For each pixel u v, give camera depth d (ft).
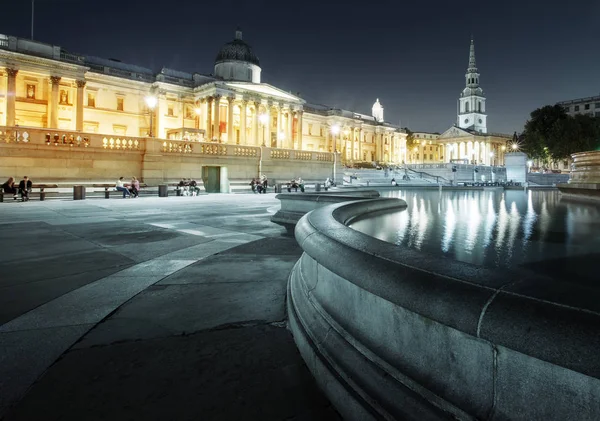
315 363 9.05
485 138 423.23
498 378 5.21
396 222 15.76
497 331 4.89
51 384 9.04
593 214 19.25
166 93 206.39
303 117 277.64
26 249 25.32
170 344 11.21
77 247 26.05
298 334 10.77
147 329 12.29
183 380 9.26
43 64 159.22
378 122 341.21
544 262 7.88
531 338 4.54
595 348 4.01
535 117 236.63
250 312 13.76
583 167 33.12
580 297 4.79
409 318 6.70
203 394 8.67
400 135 361.30
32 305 14.46
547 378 4.64
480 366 5.46
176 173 111.24
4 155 84.02
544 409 4.66
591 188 31.22
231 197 90.33
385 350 7.29
